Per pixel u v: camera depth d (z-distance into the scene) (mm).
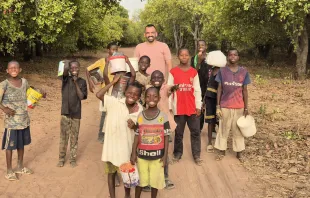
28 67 19531
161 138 4090
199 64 6898
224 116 5941
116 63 4410
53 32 15602
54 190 4941
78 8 19016
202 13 30438
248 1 15750
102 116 6910
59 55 30516
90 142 7137
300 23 14570
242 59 29328
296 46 15812
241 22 19344
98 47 33750
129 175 3943
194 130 5867
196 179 5391
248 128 5797
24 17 13383
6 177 5191
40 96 5289
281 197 4691
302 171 5512
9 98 5004
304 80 15641
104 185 5148
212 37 30812
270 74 18484
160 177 4141
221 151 6164
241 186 5090
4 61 21109
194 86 5742
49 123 8398
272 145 6730
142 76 5246
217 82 6457
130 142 4348
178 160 6070
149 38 5992
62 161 5793
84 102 11445
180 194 4887
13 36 12484
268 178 5309
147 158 4098
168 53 6125
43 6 12914
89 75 5406
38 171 5559
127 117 4262
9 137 5102
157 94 4016
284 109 9875
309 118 8844
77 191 4941
